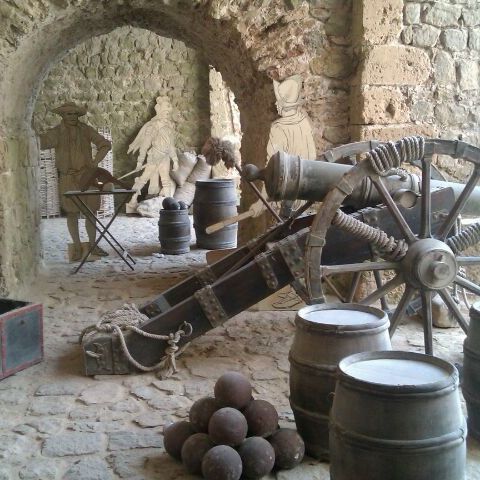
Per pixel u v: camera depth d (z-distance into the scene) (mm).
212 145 3799
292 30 4938
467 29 4938
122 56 10969
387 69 4828
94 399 3248
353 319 2629
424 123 4945
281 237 4152
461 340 4113
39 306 3738
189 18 5340
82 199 6828
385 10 4773
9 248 4805
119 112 11102
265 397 3252
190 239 7676
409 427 1882
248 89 5609
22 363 3643
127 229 9117
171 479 2496
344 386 2006
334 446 2033
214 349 3971
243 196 6043
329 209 3115
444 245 3295
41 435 2854
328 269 3188
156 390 3363
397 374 2031
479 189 3969
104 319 3771
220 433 2447
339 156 4035
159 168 10922
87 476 2504
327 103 5043
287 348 3988
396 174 3723
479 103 5008
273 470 2553
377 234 3248
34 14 4438
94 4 4824
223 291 3641
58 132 6824
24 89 5395
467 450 2713
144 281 5883
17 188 5266
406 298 3348
